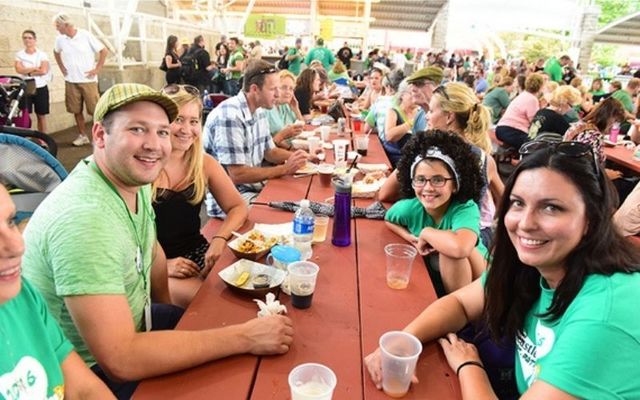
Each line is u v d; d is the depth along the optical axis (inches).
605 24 868.0
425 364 44.1
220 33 639.8
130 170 48.6
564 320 38.0
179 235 81.2
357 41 693.3
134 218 51.9
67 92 228.4
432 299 54.1
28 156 68.4
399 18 763.4
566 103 203.2
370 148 146.2
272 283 54.1
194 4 628.4
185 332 42.6
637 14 740.7
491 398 38.7
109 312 41.4
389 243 69.9
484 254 75.0
